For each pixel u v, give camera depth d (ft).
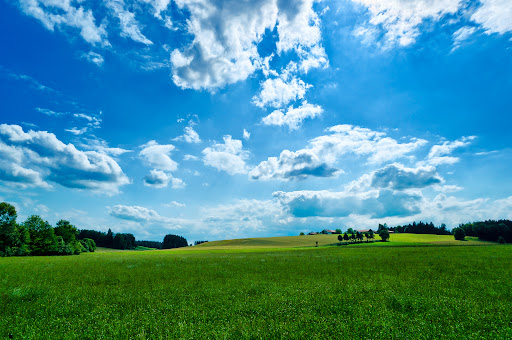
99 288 43.37
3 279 54.08
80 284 48.44
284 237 540.93
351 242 425.69
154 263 98.02
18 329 22.72
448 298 30.78
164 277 57.47
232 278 54.08
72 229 299.79
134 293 39.22
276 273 61.57
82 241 379.76
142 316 26.27
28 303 32.86
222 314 26.71
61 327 23.13
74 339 20.71
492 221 476.54
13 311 29.12
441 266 67.72
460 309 26.35
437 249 157.79
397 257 104.01
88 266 85.81
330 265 77.82
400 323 22.52
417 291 36.29
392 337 19.40
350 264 79.36
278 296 34.47
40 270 72.54
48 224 267.39
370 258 103.30
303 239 500.33
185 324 23.07
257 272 64.44
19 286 44.93
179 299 34.45
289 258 115.75
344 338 19.31
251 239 526.16
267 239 517.55
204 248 434.30
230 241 522.88
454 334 19.69
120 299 34.50
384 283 43.42
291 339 19.83
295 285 43.57
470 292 35.04
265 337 20.03
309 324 22.81
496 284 40.09
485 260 79.92
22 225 248.32
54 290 40.98
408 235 545.44
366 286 40.63
